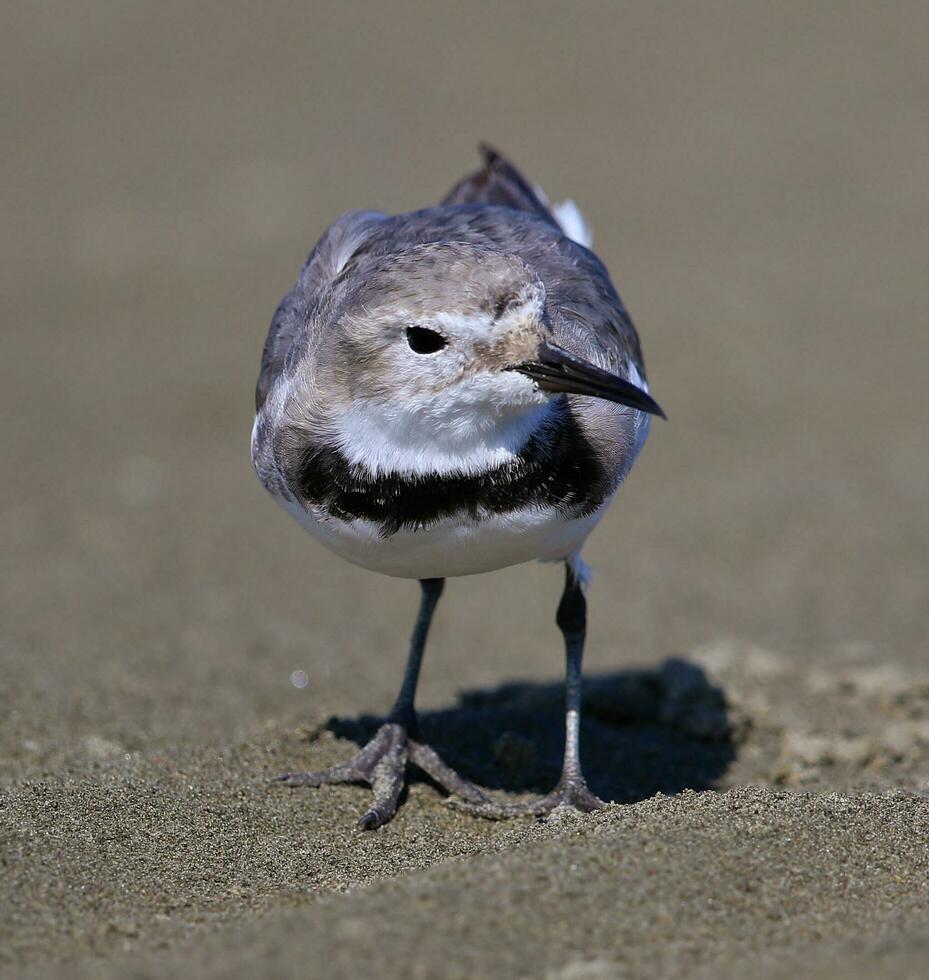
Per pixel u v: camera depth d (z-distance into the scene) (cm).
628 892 648
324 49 2888
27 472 1706
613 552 1520
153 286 2166
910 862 704
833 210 2266
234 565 1512
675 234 2203
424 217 910
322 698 1153
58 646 1248
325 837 809
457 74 2761
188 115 2652
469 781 927
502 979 577
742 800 763
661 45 2845
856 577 1434
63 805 800
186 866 743
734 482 1652
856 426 1750
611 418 806
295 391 795
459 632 1362
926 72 2675
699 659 1202
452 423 754
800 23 2897
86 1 3108
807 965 582
